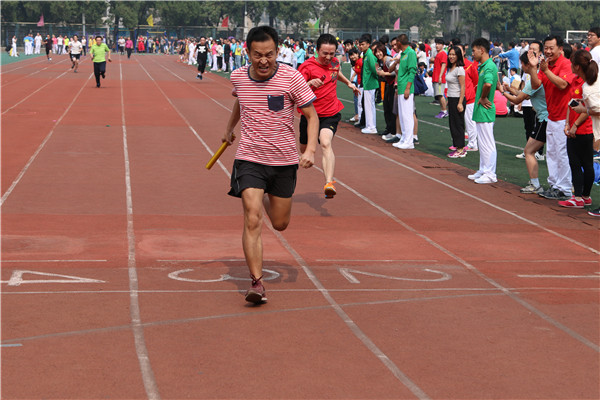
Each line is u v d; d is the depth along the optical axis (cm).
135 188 1079
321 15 11350
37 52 7131
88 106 2208
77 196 1016
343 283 667
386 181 1200
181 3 10344
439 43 2130
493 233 886
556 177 1098
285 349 507
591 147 1017
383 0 10706
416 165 1359
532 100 1109
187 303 600
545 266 746
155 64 5322
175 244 791
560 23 9100
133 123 1830
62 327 537
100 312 571
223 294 627
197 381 451
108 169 1217
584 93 981
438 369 480
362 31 10781
